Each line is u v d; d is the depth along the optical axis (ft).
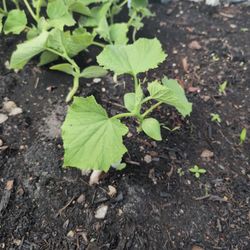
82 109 0.84
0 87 1.14
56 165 0.97
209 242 0.87
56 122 1.07
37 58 1.24
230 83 1.19
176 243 0.86
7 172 0.96
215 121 1.10
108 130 0.83
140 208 0.90
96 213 0.90
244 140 1.05
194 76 1.21
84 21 1.23
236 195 0.95
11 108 1.10
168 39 1.33
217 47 1.29
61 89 1.15
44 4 1.32
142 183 0.95
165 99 0.91
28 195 0.93
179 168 0.98
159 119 1.09
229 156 1.02
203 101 1.14
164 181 0.96
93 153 0.81
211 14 1.43
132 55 0.96
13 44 1.26
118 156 0.82
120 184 0.94
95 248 0.85
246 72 1.22
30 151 1.00
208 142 1.05
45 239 0.86
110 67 0.94
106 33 1.14
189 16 1.42
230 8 1.46
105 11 1.20
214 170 0.99
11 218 0.89
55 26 1.09
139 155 1.00
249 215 0.91
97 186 0.94
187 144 1.04
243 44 1.30
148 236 0.87
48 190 0.93
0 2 1.38
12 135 1.04
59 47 1.08
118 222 0.88
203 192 0.95
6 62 1.21
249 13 1.43
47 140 1.02
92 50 1.27
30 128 1.05
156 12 1.44
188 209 0.91
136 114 0.93
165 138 1.05
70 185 0.94
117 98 1.13
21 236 0.87
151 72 1.22
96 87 1.16
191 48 1.30
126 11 1.42
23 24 1.15
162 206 0.91
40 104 1.11
